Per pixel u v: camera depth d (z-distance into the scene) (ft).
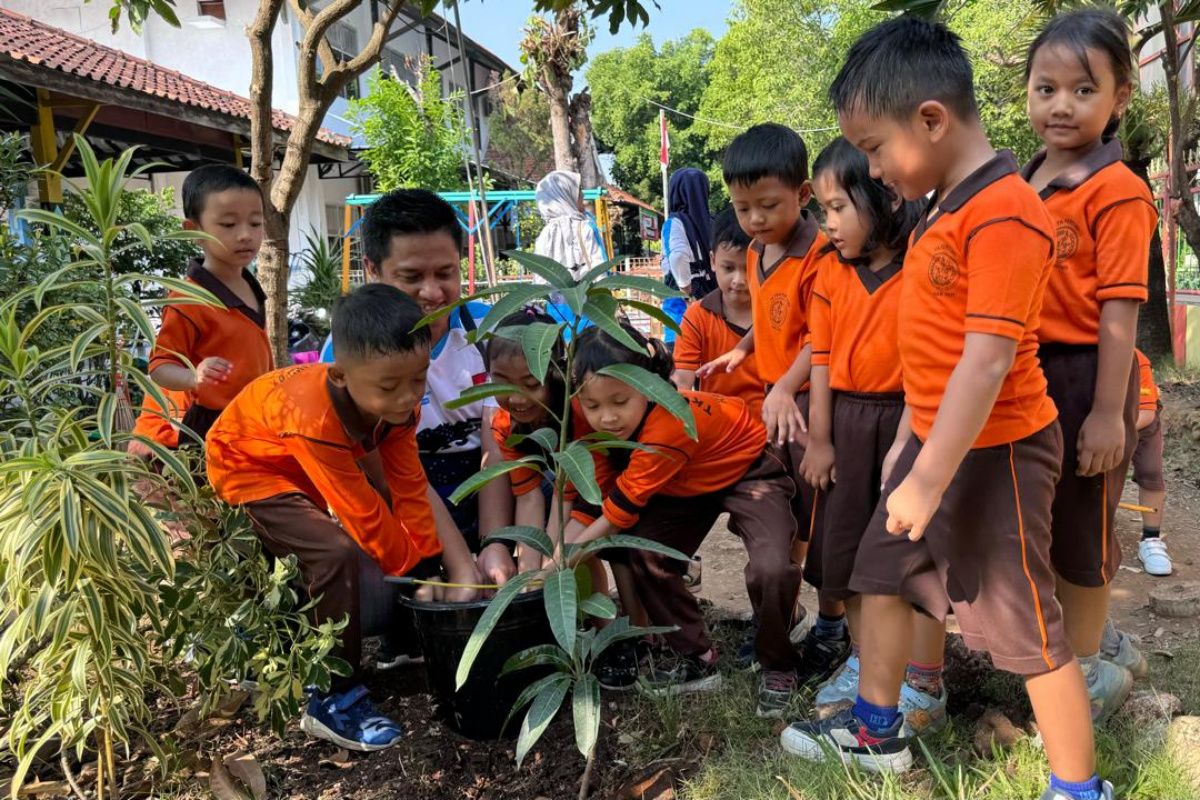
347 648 7.82
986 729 7.38
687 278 16.51
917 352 6.36
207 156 36.68
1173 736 6.95
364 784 7.45
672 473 8.00
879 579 6.73
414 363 7.00
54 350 6.86
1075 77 7.06
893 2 10.66
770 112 76.89
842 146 7.51
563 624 5.74
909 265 6.42
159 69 36.01
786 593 7.97
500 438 8.88
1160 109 21.58
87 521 6.14
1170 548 12.67
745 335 10.36
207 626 7.23
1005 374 5.71
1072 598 7.48
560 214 26.37
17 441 7.09
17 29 28.63
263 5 12.56
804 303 8.98
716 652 9.03
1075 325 7.23
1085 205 7.10
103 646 6.35
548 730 8.07
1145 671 8.48
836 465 8.13
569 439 8.82
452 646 7.61
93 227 17.11
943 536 6.34
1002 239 5.71
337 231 55.06
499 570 8.60
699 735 7.80
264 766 7.69
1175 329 28.48
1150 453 11.85
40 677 6.85
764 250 9.37
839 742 7.13
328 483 7.51
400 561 8.00
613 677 8.66
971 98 6.03
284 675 7.07
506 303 5.86
